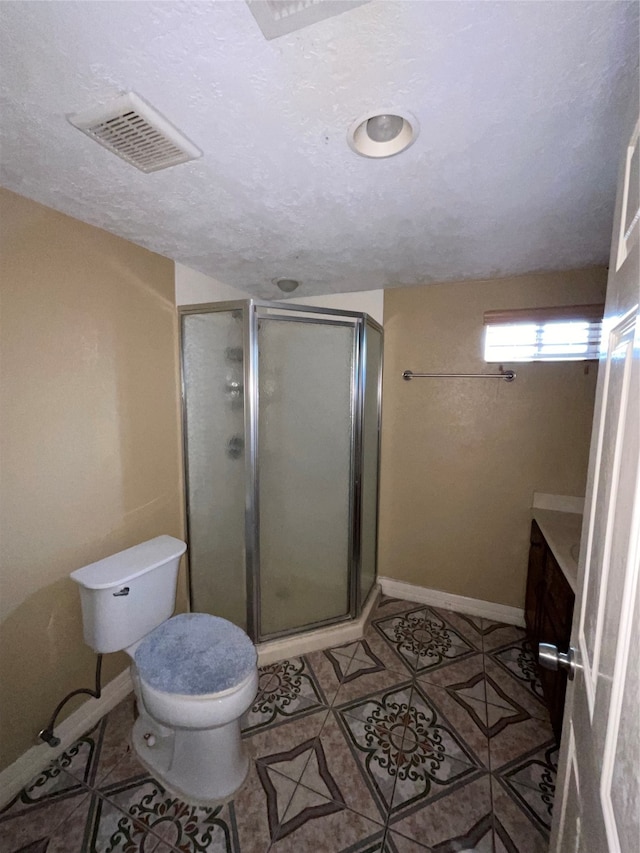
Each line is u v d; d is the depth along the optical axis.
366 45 0.69
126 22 0.65
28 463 1.30
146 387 1.79
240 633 1.48
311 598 2.16
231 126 0.91
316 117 0.88
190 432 2.03
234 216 1.39
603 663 0.54
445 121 0.89
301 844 1.15
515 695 1.73
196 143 0.98
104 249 1.54
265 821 1.21
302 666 1.91
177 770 1.31
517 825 1.20
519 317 2.06
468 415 2.27
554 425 2.11
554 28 0.66
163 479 1.92
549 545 1.67
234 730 1.32
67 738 1.46
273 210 1.35
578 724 0.69
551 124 0.90
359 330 2.03
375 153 1.02
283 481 2.10
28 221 1.27
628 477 0.48
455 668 1.90
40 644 1.37
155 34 0.67
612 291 0.67
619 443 0.54
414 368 2.36
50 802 1.26
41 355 1.33
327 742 1.48
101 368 1.56
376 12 0.63
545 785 1.33
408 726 1.56
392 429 2.45
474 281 2.19
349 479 2.10
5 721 1.27
